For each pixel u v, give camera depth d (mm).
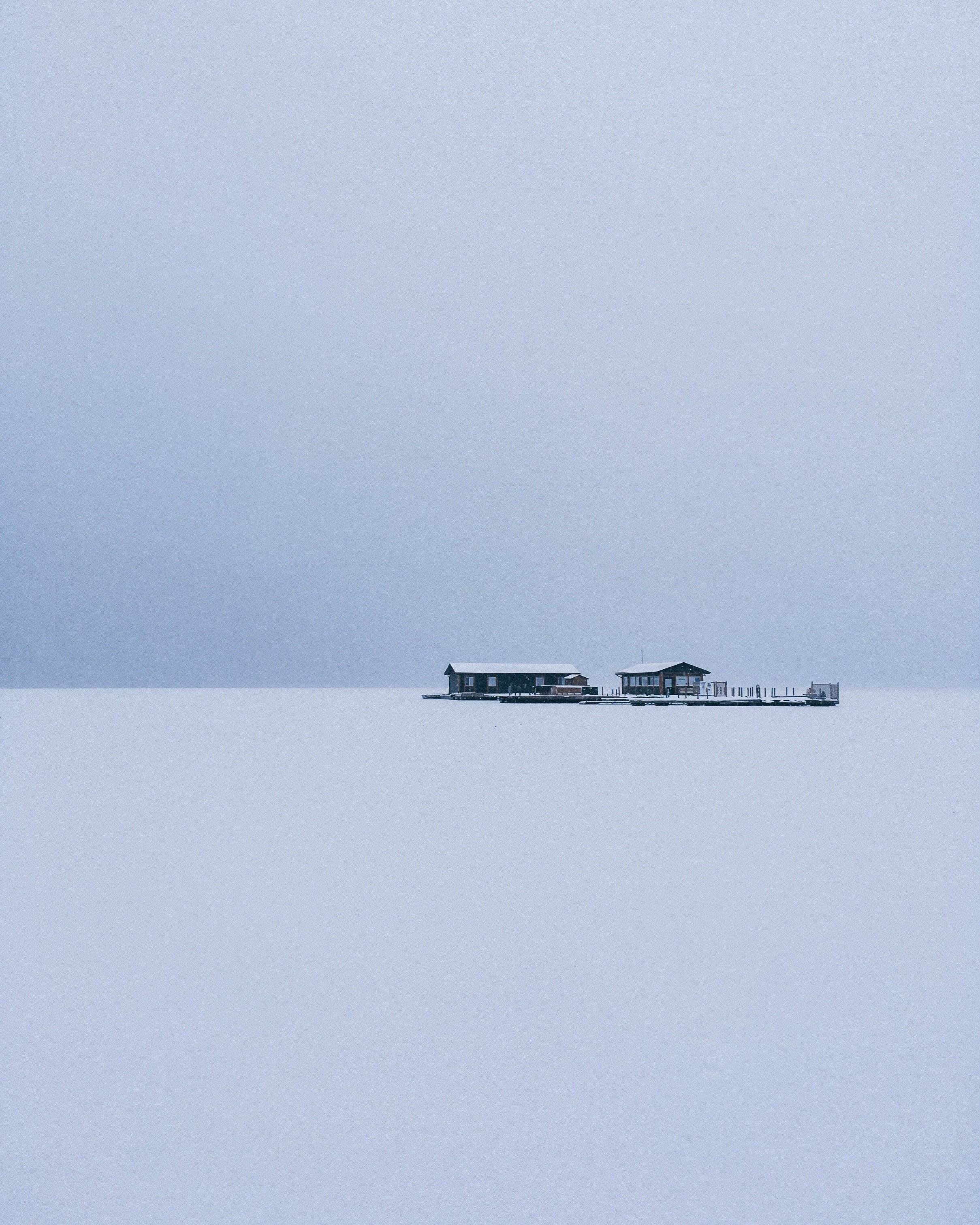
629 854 15781
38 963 10367
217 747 36656
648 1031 8383
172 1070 7750
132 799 22375
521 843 16719
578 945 10828
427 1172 6234
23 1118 6984
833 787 23672
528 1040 8211
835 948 10656
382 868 14891
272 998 9281
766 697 75938
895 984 9500
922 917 11938
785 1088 7301
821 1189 6105
